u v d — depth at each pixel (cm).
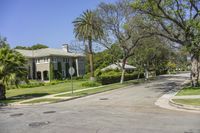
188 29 2733
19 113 1734
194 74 2978
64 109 1805
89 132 1052
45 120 1379
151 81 4981
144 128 1070
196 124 1113
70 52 7538
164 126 1091
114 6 4503
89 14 5009
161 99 2161
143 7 2845
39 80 6325
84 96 2805
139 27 3303
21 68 2800
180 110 1561
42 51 6888
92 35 4859
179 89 2983
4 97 2777
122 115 1416
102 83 4425
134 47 4662
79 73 7706
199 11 2638
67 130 1109
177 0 2677
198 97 2031
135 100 2158
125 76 5575
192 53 2869
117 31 4572
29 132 1114
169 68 9538
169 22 3061
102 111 1605
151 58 6269
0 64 2669
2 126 1285
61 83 5328
